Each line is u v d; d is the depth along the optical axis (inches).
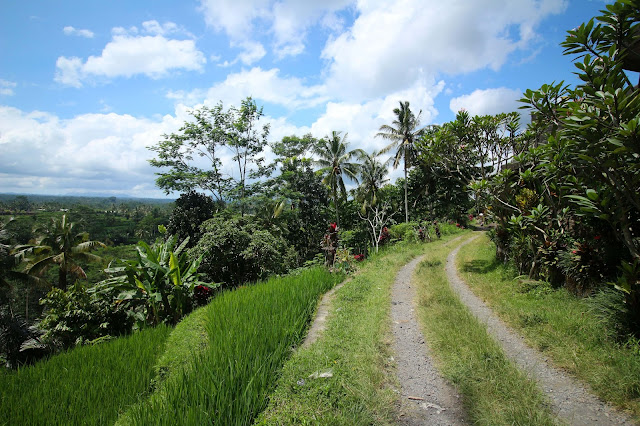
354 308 297.4
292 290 330.6
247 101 1082.7
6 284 778.2
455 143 476.1
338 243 581.3
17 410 201.9
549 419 132.0
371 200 1275.8
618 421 132.4
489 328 238.8
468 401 151.5
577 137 195.0
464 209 1414.9
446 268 486.3
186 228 926.4
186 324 351.6
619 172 185.5
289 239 1167.0
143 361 275.3
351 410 144.5
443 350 202.8
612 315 196.1
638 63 267.4
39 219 1792.6
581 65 196.4
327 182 1171.3
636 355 167.8
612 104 171.9
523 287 313.4
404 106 1148.5
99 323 501.7
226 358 189.0
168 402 156.6
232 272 658.8
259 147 1129.4
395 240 989.8
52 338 486.3
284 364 192.1
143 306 517.3
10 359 607.8
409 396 161.9
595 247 256.2
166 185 999.6
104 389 225.0
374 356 193.5
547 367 178.2
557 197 320.5
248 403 148.7
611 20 182.1
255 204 1071.0
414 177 1433.3
